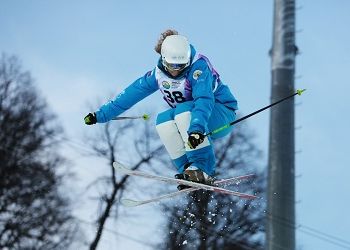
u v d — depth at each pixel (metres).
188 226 18.11
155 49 7.35
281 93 11.10
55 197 34.66
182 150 7.48
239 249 26.58
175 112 7.21
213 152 7.48
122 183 29.31
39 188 34.88
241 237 25.84
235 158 29.30
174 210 17.92
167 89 7.21
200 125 6.71
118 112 7.89
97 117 7.89
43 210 34.28
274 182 10.26
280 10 11.94
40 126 38.31
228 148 29.34
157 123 7.50
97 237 28.41
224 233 25.02
